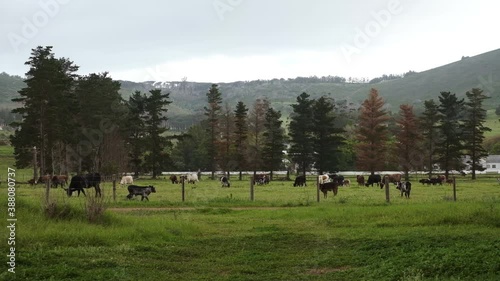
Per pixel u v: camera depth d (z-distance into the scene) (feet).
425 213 65.26
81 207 59.72
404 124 279.90
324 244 49.26
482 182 220.02
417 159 281.54
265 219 69.72
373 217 65.92
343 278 36.73
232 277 37.35
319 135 290.97
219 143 297.33
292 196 121.70
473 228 55.47
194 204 90.94
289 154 293.64
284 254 45.44
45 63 208.95
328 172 298.76
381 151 282.56
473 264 36.29
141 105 284.20
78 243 45.91
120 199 105.91
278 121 290.35
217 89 306.35
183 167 364.79
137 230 53.11
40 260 38.37
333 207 80.89
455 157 269.23
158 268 39.42
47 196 64.75
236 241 50.90
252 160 290.35
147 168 282.56
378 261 40.93
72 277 35.01
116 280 34.94
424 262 37.58
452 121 277.03
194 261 42.52
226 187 177.78
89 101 242.78
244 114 292.40
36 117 210.59
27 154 223.92
